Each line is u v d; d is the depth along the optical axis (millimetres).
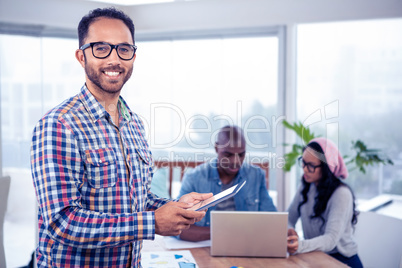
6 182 2012
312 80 3680
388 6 3129
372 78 3895
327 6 3270
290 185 3551
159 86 3826
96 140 1122
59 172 1013
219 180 2500
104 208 1111
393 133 3949
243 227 1854
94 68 1154
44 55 3707
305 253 1947
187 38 3775
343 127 3957
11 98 3723
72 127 1075
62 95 3775
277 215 1849
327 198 2268
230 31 3701
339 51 3727
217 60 3754
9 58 3666
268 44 3646
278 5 3367
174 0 3537
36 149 1043
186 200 1272
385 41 3818
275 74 3650
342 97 3803
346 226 2225
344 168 2311
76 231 987
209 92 3785
